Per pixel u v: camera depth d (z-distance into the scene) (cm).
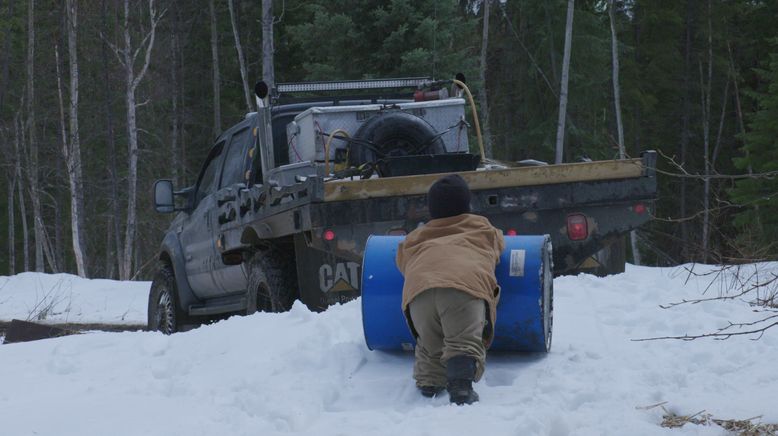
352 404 471
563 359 524
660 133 4012
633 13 4012
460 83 871
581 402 444
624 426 390
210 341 592
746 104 4188
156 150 3788
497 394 464
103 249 4188
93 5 3450
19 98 3969
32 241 4822
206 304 974
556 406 436
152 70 3753
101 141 3844
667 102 4044
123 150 3825
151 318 1028
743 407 412
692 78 4088
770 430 378
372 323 526
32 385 536
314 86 884
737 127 4153
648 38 3962
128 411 455
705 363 504
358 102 901
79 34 3566
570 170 712
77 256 2964
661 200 3781
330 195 671
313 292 695
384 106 828
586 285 712
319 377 507
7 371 575
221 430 417
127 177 3381
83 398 494
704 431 381
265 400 463
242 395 471
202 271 930
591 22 3481
